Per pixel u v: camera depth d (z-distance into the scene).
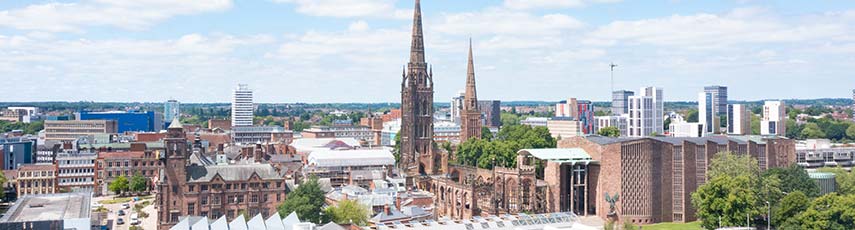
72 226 172.50
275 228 199.12
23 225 165.25
